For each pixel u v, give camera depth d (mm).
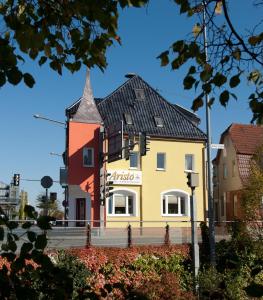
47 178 29750
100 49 3736
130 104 39125
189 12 3842
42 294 3068
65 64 3852
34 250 3010
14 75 2914
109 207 35969
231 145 42594
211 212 20953
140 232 23688
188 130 39031
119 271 18375
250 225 20234
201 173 38562
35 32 3242
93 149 35375
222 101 3967
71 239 20109
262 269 3846
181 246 20828
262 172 22062
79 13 3537
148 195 36938
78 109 35531
